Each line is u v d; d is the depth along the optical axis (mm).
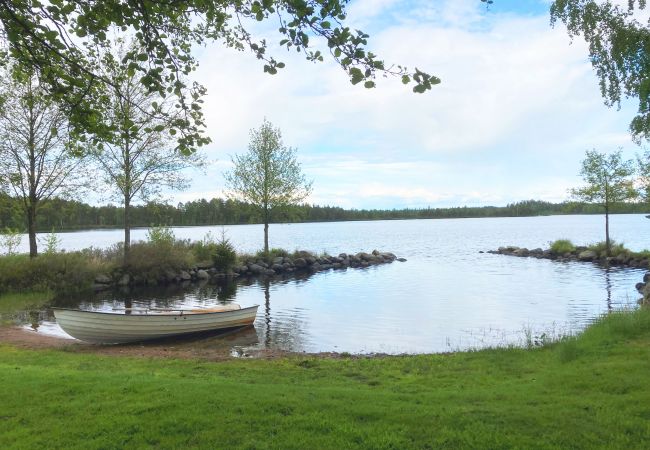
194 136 6539
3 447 4949
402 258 43406
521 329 15188
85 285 25375
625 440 4875
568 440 4910
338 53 5242
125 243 28266
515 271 33094
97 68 7234
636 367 7543
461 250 54656
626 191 37031
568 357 8945
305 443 4945
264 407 5984
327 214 163375
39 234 52875
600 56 11320
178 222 91000
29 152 24016
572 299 21062
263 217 37500
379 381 8281
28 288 22938
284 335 14992
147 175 27984
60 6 6102
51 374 8008
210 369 9562
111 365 9906
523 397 6457
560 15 11430
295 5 5027
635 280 26984
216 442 5004
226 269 32719
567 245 43438
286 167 37188
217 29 6977
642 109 10523
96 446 4953
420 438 5062
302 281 29938
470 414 5695
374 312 18828
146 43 6117
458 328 15562
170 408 6004
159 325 14039
